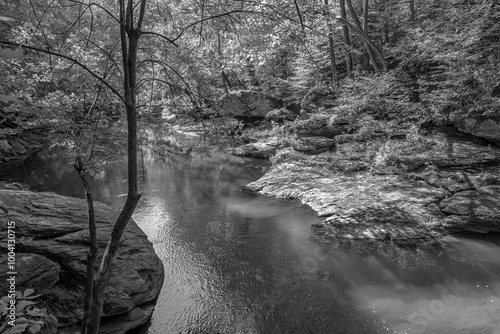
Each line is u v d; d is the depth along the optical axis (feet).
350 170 41.91
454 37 47.24
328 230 30.53
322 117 52.11
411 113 46.16
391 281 22.93
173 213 36.01
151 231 31.68
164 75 15.98
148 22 15.15
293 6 13.00
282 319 19.72
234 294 22.17
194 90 15.65
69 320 17.33
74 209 23.03
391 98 50.67
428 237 28.04
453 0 57.72
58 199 23.45
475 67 42.09
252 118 73.61
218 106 15.07
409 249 26.78
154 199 40.29
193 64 15.39
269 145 58.85
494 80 39.60
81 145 13.01
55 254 19.13
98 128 13.99
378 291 21.89
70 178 47.37
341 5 56.65
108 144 14.20
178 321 19.90
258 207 37.32
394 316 19.47
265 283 23.27
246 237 30.19
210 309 20.84
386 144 42.04
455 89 42.73
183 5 14.82
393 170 38.45
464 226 28.84
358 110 51.21
